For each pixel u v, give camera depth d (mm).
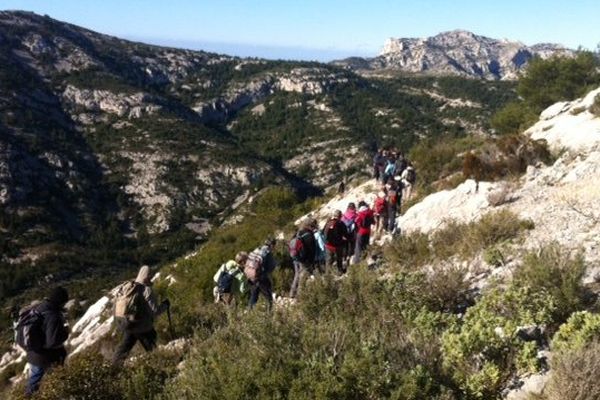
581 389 3861
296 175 172625
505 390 4496
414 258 10516
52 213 121125
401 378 4105
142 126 177625
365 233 11672
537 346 5102
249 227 23016
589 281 6492
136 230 133000
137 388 5355
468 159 15906
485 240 9562
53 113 173750
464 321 5844
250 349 4691
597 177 11438
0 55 185250
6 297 86062
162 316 9766
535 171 14156
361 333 4938
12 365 17016
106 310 16938
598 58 44562
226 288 9578
